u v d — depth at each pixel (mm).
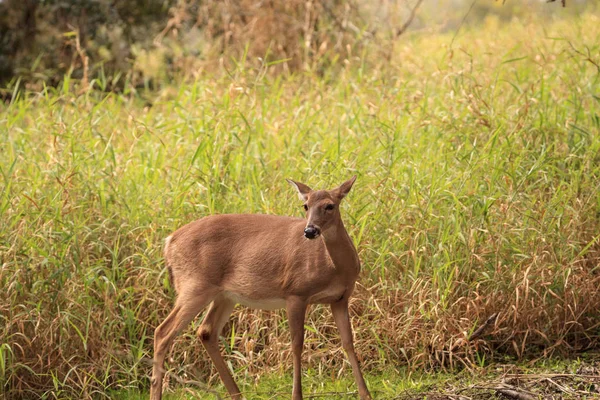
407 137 13133
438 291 10383
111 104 15469
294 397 9102
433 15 20719
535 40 18750
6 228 11148
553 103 13594
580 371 9672
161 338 9570
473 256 10797
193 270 9680
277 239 9438
